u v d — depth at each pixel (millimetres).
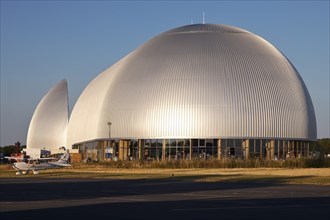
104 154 85750
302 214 21641
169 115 79938
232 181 43875
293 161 68688
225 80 80812
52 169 66812
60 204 25094
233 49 84812
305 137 84562
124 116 83062
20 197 28734
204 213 21844
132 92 83375
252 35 90500
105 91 88812
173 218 20312
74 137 98000
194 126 79125
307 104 86125
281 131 81500
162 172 58844
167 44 86875
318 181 42812
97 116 88500
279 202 26344
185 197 28938
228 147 79125
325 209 23406
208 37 86625
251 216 20984
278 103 81812
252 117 79938
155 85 82062
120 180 45656
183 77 81312
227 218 20391
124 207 23891
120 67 89938
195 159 70875
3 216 20734
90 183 41438
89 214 21375
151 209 23156
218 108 79375
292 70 87625
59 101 108250
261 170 60719
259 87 81438
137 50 90375
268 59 85438
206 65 82000
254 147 79875
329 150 127875
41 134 106438
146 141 81438
